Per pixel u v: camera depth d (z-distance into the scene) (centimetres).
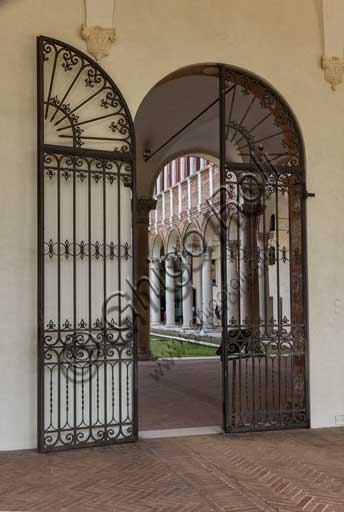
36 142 633
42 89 615
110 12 657
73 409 632
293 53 742
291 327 724
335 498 472
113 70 669
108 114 657
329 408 729
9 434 614
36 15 641
